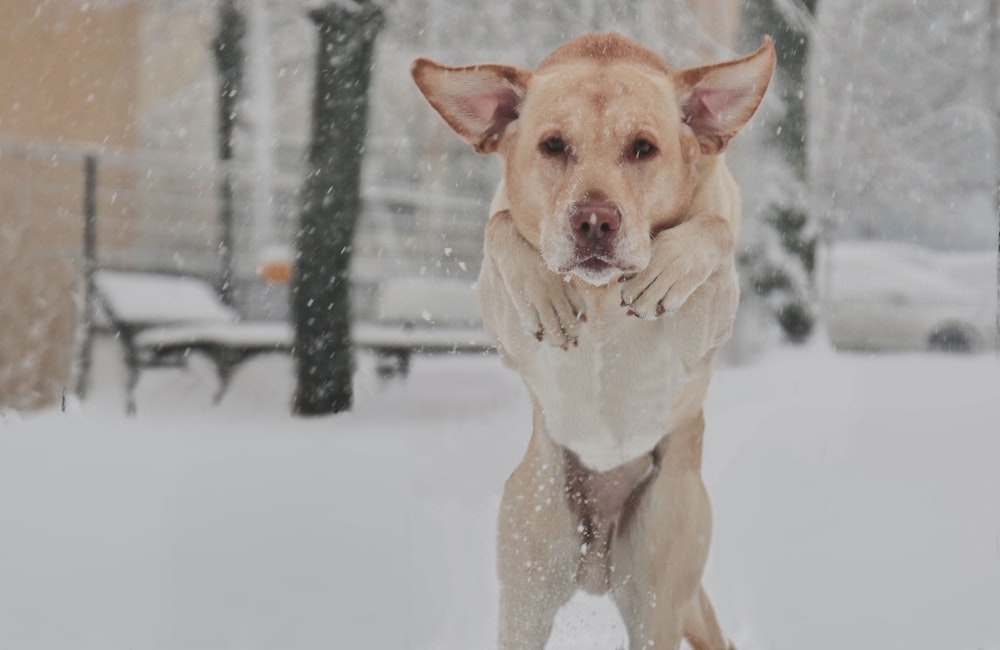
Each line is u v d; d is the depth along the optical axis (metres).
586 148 2.94
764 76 3.03
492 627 3.44
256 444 6.31
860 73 13.71
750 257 9.47
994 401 8.34
